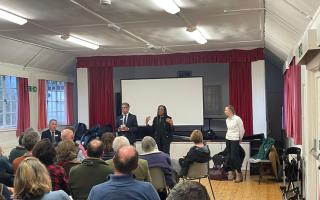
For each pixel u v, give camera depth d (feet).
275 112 36.78
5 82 28.35
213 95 36.76
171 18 20.29
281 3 15.16
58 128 34.47
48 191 7.84
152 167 14.28
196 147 18.66
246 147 28.99
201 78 31.99
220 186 24.31
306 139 17.51
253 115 30.55
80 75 34.01
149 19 20.48
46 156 10.81
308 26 15.51
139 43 28.19
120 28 22.80
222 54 31.07
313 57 14.62
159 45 29.14
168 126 26.40
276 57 32.27
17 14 18.95
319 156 14.65
